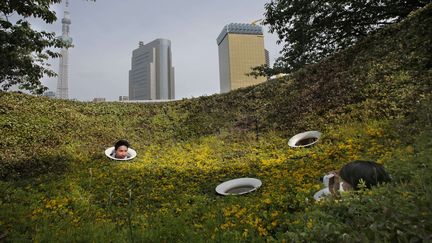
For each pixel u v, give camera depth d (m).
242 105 18.45
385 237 2.18
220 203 6.48
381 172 3.71
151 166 11.24
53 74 18.12
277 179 7.52
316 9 20.83
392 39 13.98
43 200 7.56
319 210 3.36
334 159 7.93
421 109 8.05
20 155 11.55
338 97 12.84
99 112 19.34
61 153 12.50
